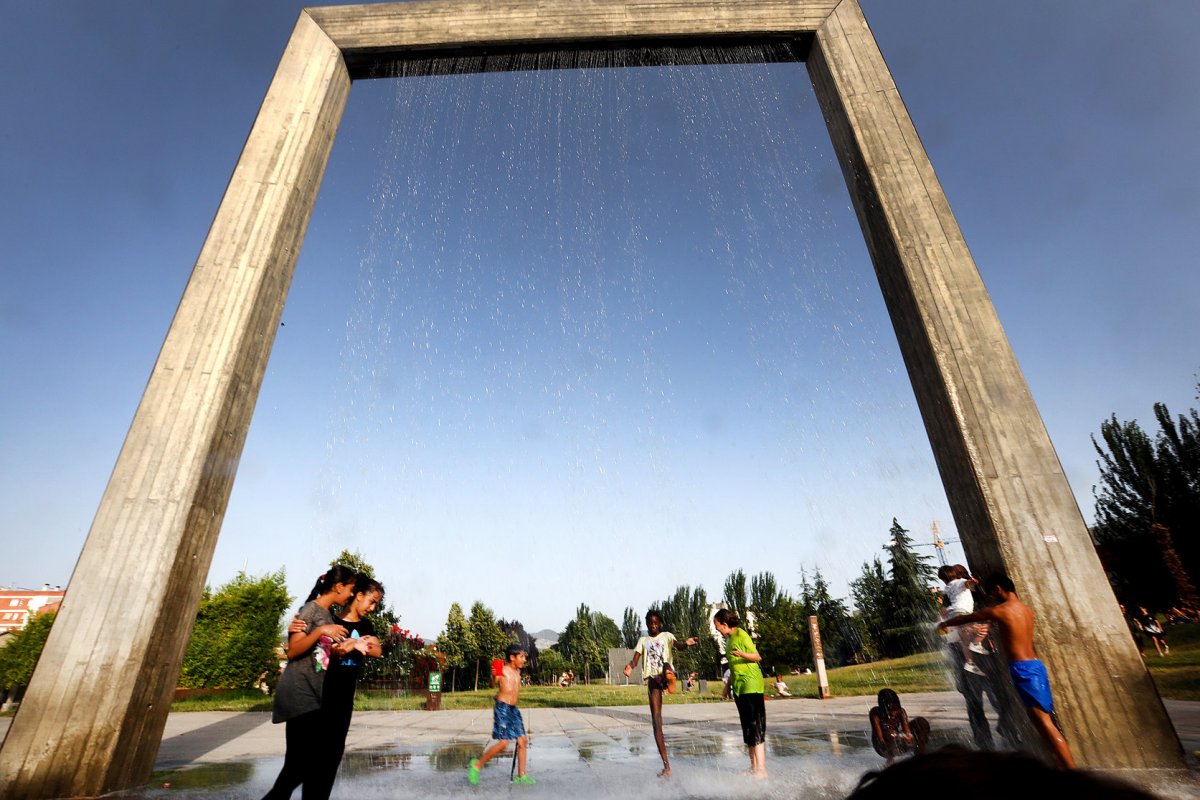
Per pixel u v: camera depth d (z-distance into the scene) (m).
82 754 5.47
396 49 9.78
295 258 8.60
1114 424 27.12
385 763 6.83
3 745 5.46
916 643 33.41
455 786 5.39
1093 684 5.89
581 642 51.50
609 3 10.02
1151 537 23.81
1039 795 0.43
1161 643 16.19
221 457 7.06
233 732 10.73
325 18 9.91
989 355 7.38
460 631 31.36
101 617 5.99
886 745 6.31
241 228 8.02
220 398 7.05
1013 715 6.00
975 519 6.88
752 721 5.67
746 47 10.07
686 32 9.83
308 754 3.98
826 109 9.73
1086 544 6.43
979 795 0.42
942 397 7.34
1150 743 5.64
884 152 8.70
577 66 10.35
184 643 6.50
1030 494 6.69
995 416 7.07
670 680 6.18
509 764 6.68
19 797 5.29
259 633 22.17
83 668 5.78
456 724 11.97
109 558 6.23
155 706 6.04
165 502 6.51
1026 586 6.31
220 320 7.45
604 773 5.94
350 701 4.36
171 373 7.11
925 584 34.38
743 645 5.88
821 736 8.51
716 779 5.48
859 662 34.50
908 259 8.02
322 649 4.20
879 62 9.37
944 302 7.70
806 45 10.07
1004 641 5.34
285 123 8.87
